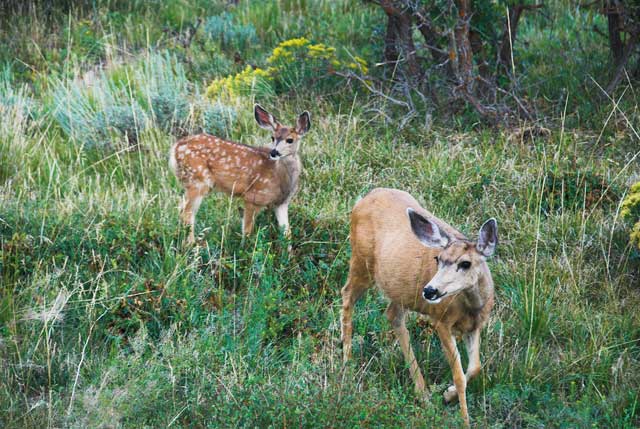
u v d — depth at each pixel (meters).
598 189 13.35
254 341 9.84
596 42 19.98
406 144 15.20
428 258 9.23
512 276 11.37
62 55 19.75
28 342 9.67
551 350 10.34
